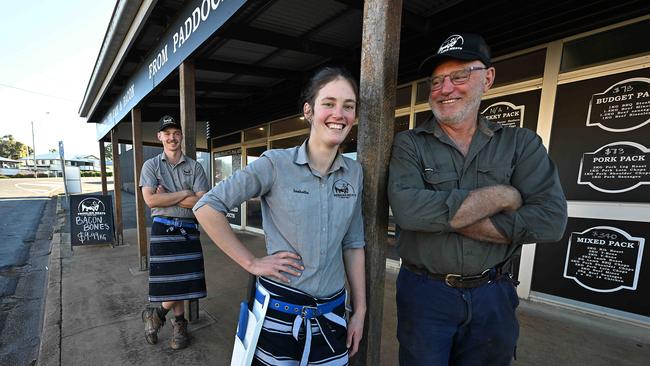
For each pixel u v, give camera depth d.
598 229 2.62
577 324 2.54
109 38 3.53
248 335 1.17
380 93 1.21
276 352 1.11
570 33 2.64
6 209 10.62
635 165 2.44
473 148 1.21
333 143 1.11
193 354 2.27
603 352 2.19
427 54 3.29
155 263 2.19
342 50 3.40
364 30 1.25
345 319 1.24
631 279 2.49
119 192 5.64
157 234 2.20
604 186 2.58
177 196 2.17
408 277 1.32
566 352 2.19
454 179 1.20
